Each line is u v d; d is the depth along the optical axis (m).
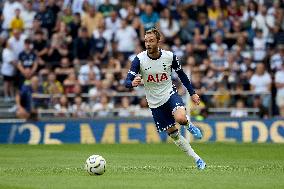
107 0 74.88
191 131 36.75
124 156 47.34
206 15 75.12
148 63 36.66
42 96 65.31
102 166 33.44
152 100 37.41
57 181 30.95
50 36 72.25
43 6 72.62
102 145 58.78
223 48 70.75
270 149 53.78
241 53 72.38
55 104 65.44
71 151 52.16
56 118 64.25
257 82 68.19
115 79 67.25
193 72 66.44
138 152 50.97
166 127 37.47
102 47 70.56
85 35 70.69
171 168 37.34
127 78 36.56
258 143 60.72
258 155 48.44
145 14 73.50
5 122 62.59
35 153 50.28
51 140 62.56
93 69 67.94
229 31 75.50
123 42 71.56
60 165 40.59
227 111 66.75
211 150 52.72
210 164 40.72
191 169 36.53
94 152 51.06
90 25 72.75
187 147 36.97
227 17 76.38
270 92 66.81
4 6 74.38
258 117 64.81
